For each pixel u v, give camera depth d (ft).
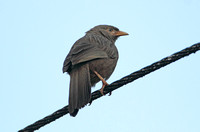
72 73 37.70
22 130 33.94
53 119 34.55
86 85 36.01
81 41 42.60
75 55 37.63
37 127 34.17
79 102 34.73
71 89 36.17
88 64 38.17
